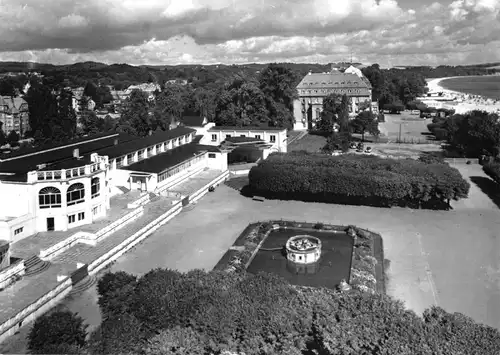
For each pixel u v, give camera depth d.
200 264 83.69
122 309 56.84
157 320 52.56
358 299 54.69
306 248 84.69
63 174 89.44
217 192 137.50
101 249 85.19
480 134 174.00
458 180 115.62
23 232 86.69
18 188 88.31
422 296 71.62
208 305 53.03
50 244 83.62
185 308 53.34
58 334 52.69
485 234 99.25
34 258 78.19
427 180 116.12
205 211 117.88
